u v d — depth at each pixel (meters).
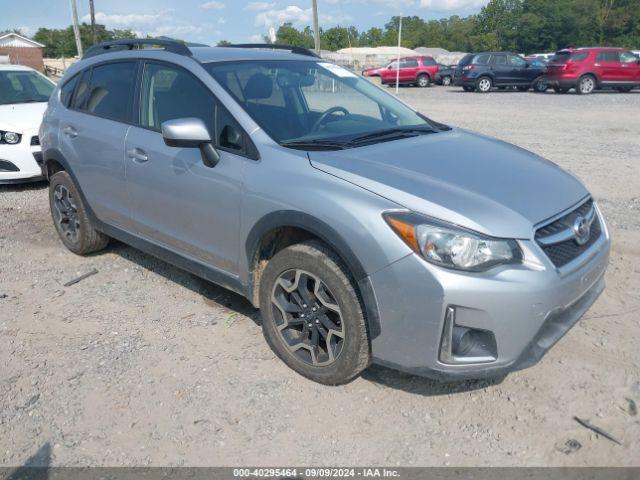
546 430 2.85
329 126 3.70
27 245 5.45
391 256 2.72
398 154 3.31
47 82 8.88
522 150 3.85
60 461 2.70
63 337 3.76
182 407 3.06
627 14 74.25
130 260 5.05
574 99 20.62
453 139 3.79
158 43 4.27
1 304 4.23
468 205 2.77
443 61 53.12
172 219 3.91
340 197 2.91
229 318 3.98
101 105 4.55
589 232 3.16
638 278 4.49
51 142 4.96
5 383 3.27
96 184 4.54
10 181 7.26
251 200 3.28
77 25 26.61
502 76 25.34
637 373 3.27
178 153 3.74
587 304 3.10
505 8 88.62
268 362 3.45
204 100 3.70
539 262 2.71
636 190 7.14
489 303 2.62
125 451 2.76
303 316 3.21
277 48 4.84
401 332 2.78
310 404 3.07
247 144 3.41
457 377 2.74
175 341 3.69
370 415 2.98
